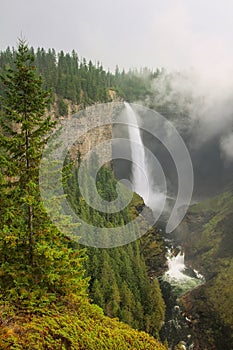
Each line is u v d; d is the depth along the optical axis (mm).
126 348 8062
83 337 7184
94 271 37531
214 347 37375
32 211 8359
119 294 36406
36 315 7270
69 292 8680
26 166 8148
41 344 6199
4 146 7938
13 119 7949
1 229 8258
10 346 5824
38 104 8148
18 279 7816
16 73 7961
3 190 8219
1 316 6633
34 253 8273
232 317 38656
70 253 9117
